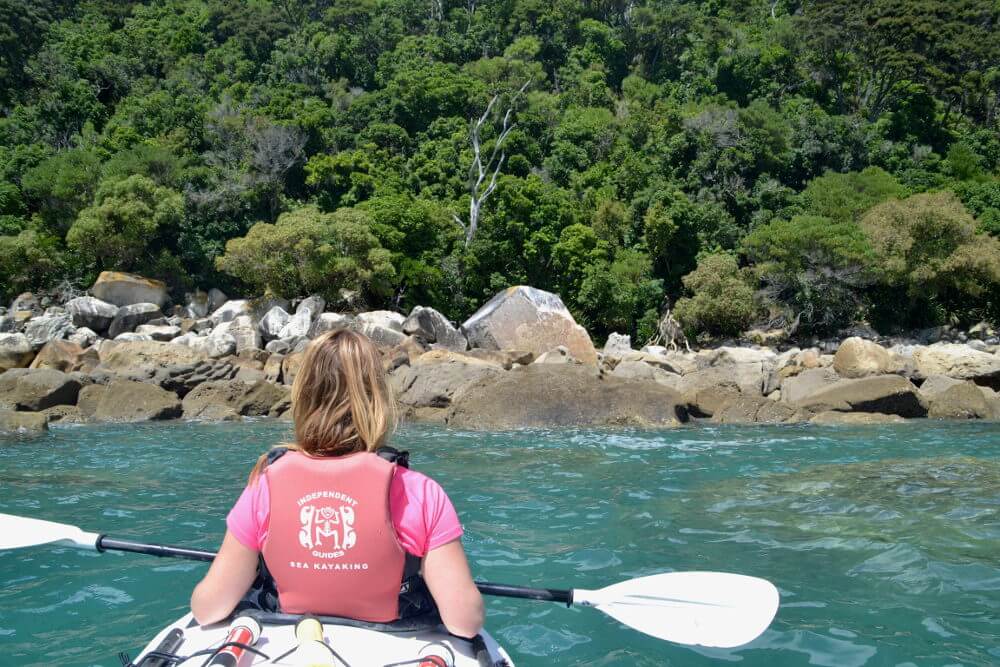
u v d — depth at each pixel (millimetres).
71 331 26484
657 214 43469
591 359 24297
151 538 6070
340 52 66500
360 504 2316
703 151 50344
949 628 4125
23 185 38156
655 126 55500
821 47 64938
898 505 7023
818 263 37531
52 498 7578
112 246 34125
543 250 40906
